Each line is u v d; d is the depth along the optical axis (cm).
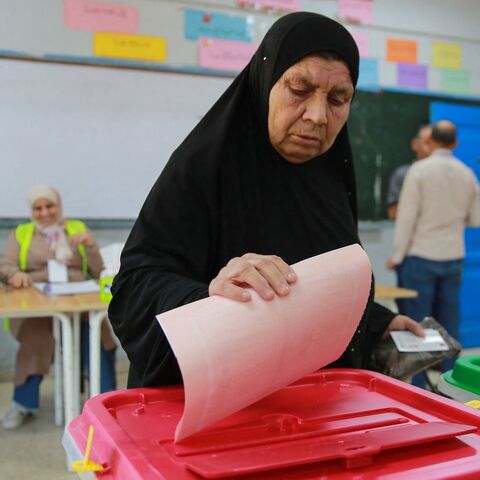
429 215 304
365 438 56
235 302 59
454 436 57
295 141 88
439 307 317
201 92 354
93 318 222
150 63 342
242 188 93
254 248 93
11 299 228
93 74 332
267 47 90
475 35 423
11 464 221
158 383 79
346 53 85
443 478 50
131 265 84
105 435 59
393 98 396
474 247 413
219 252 91
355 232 106
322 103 84
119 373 341
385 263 400
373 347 110
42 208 282
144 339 78
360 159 389
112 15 333
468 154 420
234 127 95
